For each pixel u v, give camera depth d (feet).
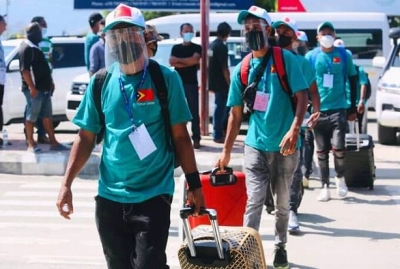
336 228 32.30
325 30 35.53
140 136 17.07
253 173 24.32
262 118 24.14
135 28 17.16
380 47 81.15
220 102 51.29
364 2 90.53
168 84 17.25
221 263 17.94
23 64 45.73
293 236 31.01
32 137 47.21
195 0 83.41
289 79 23.81
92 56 46.85
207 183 25.07
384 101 57.41
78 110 17.95
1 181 43.91
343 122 36.06
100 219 17.52
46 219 34.55
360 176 40.01
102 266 27.09
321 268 26.68
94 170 45.16
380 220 33.76
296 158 24.39
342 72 35.70
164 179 17.38
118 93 17.26
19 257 28.22
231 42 65.82
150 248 16.72
